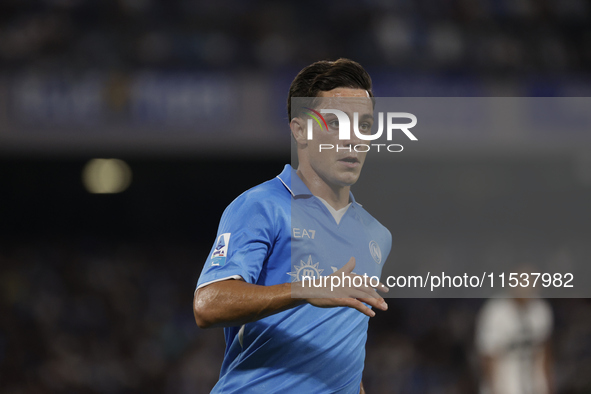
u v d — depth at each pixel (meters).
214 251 6.64
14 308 36.81
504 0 47.47
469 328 34.66
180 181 49.66
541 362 19.45
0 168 46.41
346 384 7.30
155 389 32.88
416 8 45.97
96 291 39.88
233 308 6.06
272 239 6.87
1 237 47.50
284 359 6.95
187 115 36.00
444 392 32.12
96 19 41.38
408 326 34.91
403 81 38.25
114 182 48.72
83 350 34.47
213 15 44.16
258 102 36.78
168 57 41.44
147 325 37.06
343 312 7.11
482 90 38.12
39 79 34.78
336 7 45.62
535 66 45.72
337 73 7.57
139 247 47.91
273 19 45.12
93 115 35.03
